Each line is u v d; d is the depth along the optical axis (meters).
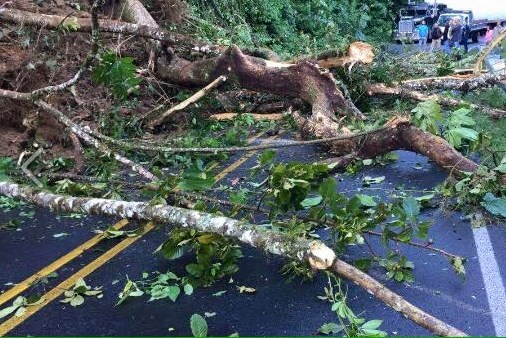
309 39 13.94
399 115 5.47
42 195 3.83
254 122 7.07
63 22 6.10
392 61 7.67
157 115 6.48
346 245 3.62
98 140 5.14
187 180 3.59
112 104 6.38
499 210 3.95
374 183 4.84
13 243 3.95
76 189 4.06
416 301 3.04
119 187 4.50
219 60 6.39
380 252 3.59
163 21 8.57
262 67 6.26
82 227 4.19
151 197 4.21
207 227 2.99
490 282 3.21
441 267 3.40
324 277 3.30
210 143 5.71
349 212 3.35
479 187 4.10
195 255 3.64
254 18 13.22
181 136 6.25
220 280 3.34
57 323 2.96
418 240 3.78
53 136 5.71
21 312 3.07
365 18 18.22
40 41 6.33
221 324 2.90
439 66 8.30
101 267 3.56
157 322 2.94
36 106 5.68
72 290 3.28
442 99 6.25
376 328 2.81
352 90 6.75
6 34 6.12
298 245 2.55
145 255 3.70
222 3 11.75
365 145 5.17
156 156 5.42
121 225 4.20
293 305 3.04
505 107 6.65
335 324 2.82
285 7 15.03
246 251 3.68
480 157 5.16
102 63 5.07
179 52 7.29
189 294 3.19
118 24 6.25
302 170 3.38
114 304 3.13
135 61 7.20
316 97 6.04
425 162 5.40
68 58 6.50
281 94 6.37
